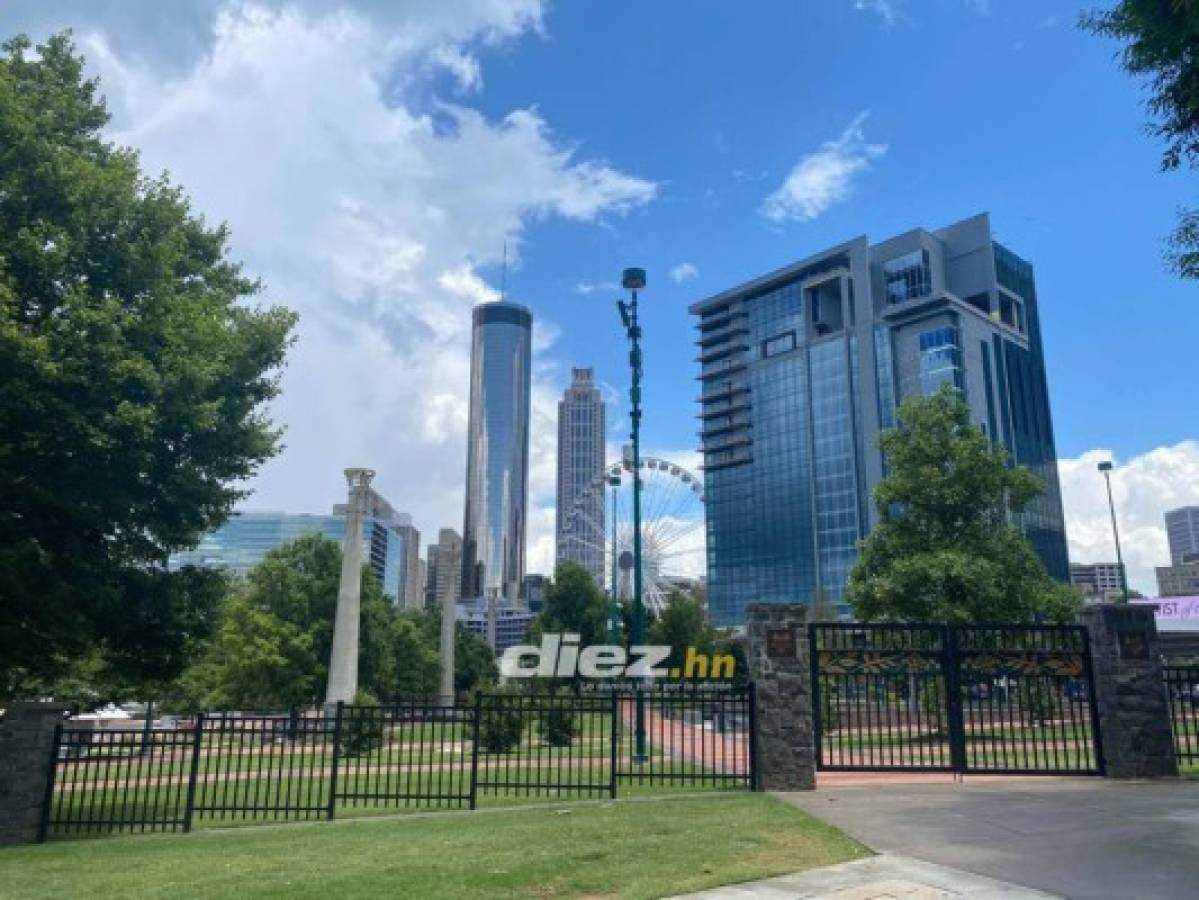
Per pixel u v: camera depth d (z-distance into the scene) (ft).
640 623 91.30
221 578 62.80
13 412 47.93
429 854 31.83
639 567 91.81
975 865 27.89
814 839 32.48
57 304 53.26
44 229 51.60
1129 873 26.48
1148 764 48.67
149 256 56.29
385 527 482.69
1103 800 40.42
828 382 439.63
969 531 96.73
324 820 46.85
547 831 35.99
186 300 57.31
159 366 53.67
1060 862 28.07
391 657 195.11
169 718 171.42
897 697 61.05
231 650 144.66
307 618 169.07
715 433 486.38
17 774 45.32
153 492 55.93
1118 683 49.90
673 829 35.27
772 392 463.42
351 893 25.67
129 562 58.80
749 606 51.42
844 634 53.57
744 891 25.16
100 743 49.03
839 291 460.55
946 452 98.58
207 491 57.41
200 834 43.68
